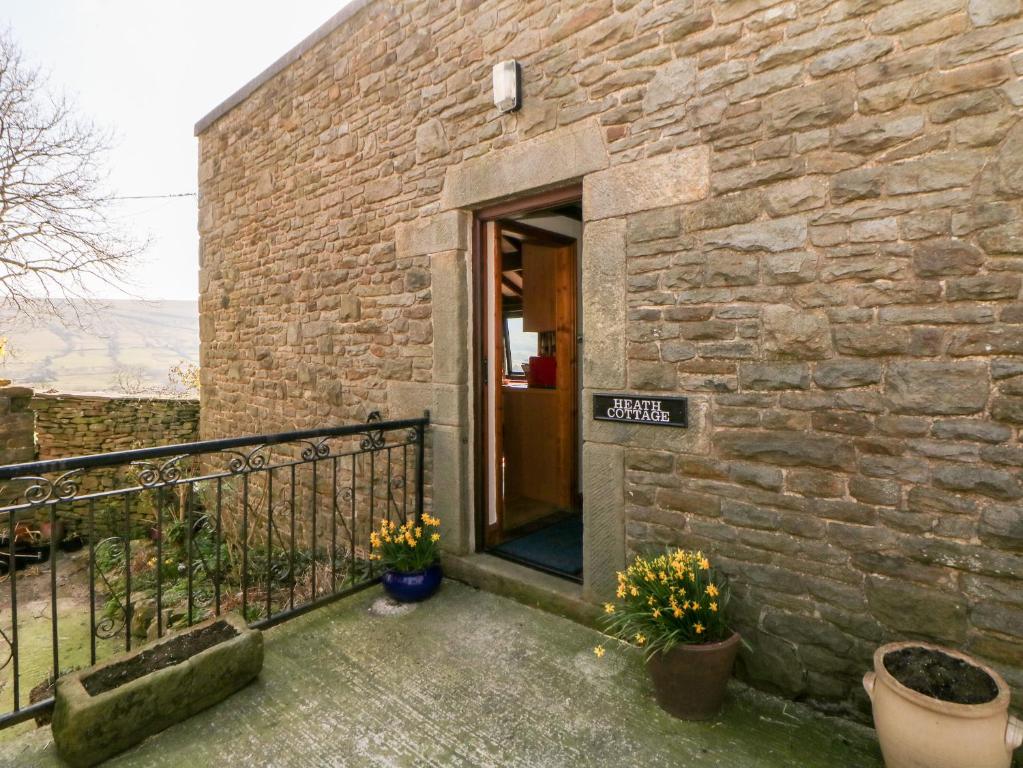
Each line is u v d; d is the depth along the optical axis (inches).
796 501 78.5
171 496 242.1
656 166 89.4
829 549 76.0
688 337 87.4
